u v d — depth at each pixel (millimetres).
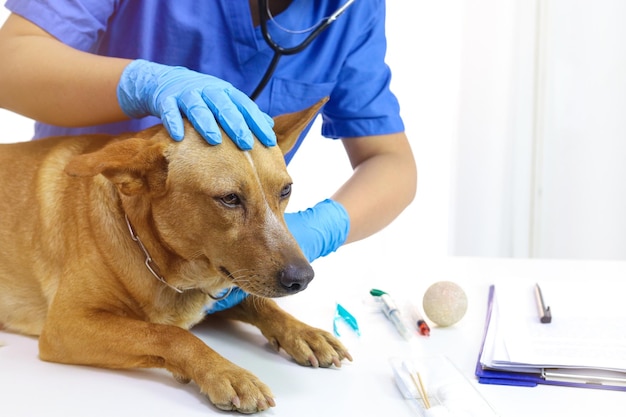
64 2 1424
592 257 2852
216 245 1206
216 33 1571
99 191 1284
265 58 1604
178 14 1541
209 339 1354
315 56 1637
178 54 1583
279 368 1204
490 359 1159
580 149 2805
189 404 1058
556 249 2883
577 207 2842
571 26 2740
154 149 1191
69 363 1223
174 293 1312
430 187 2857
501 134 2803
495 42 2746
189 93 1217
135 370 1197
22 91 1370
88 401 1049
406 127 2814
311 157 2812
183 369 1113
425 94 2795
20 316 1416
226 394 1024
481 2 2732
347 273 1746
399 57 2777
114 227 1264
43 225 1363
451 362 1162
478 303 1519
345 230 1493
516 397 1077
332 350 1206
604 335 1255
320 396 1087
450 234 2873
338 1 1625
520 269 1793
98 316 1230
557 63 2771
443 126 2814
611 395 1087
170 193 1207
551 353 1168
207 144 1193
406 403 1063
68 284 1270
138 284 1273
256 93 1580
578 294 1473
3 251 1413
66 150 1432
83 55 1355
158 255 1261
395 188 1673
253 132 1236
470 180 2840
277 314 1316
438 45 2771
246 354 1274
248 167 1191
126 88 1300
